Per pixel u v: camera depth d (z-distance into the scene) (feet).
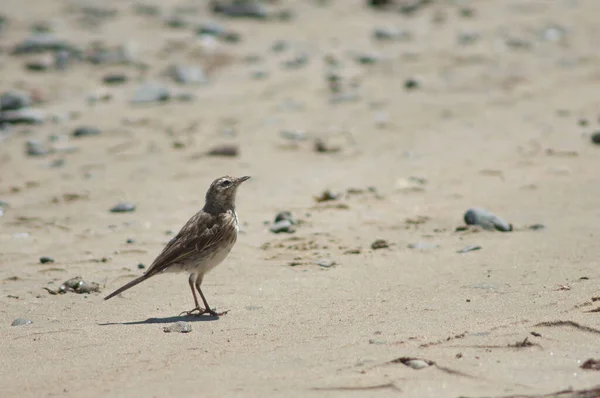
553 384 24.17
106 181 56.65
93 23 102.78
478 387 24.17
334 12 109.40
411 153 60.23
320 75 83.51
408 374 25.22
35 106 75.61
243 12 106.22
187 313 32.96
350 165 58.29
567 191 49.78
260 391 24.36
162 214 49.42
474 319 30.01
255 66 87.10
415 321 30.22
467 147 61.16
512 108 71.10
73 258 41.83
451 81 80.28
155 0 116.57
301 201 50.60
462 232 43.34
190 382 25.32
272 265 39.55
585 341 27.37
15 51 90.68
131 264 40.70
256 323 31.40
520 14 107.55
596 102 71.56
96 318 33.01
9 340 30.50
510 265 37.24
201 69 86.02
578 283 33.60
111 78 82.79
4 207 51.72
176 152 62.80
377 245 41.73
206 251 33.12
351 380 24.89
